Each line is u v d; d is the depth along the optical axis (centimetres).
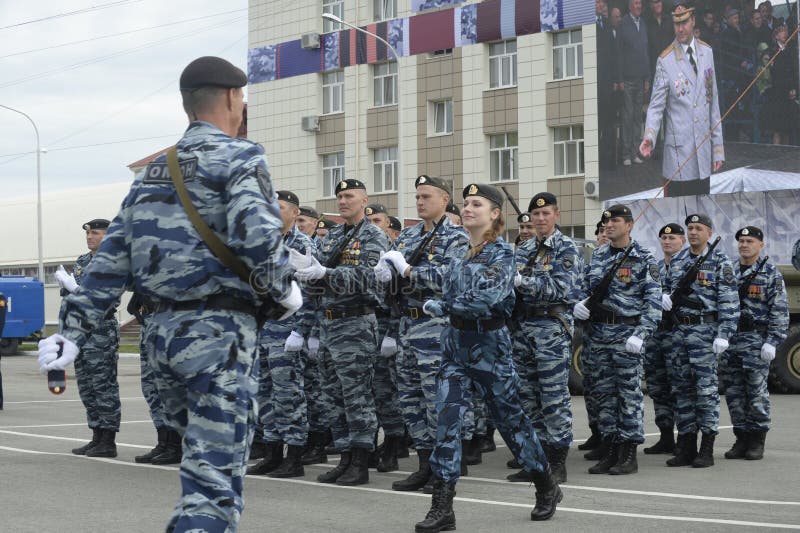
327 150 3638
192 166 373
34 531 595
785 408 1388
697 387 887
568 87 3009
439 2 3306
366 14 3516
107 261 380
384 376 854
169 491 735
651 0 2809
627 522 628
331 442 1005
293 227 816
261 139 3850
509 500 708
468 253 602
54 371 374
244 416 370
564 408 782
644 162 2839
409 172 3394
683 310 902
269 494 731
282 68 3772
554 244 779
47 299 5334
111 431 921
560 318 780
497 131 3177
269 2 3816
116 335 921
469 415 827
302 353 889
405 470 863
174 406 386
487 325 590
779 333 934
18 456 913
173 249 370
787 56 2608
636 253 851
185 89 389
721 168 2712
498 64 3209
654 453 977
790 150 2605
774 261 2630
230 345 370
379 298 773
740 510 671
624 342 841
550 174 3073
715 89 2712
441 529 600
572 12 2981
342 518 641
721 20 2702
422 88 3359
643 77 2836
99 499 701
